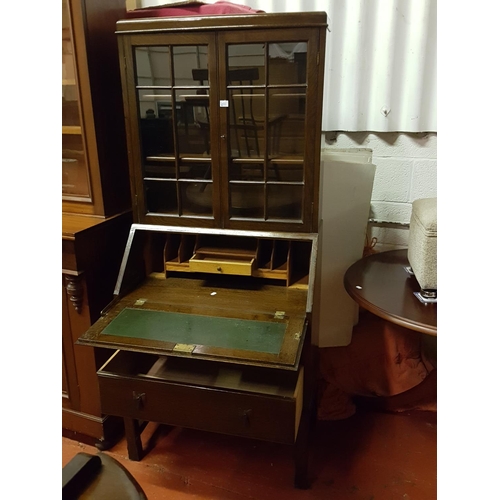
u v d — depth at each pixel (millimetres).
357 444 1665
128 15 1575
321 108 1281
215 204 1440
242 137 1382
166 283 1571
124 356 1482
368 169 1638
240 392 1259
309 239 1387
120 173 1634
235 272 1449
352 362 1828
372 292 1353
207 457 1620
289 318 1334
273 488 1494
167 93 1398
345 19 1628
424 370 1777
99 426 1629
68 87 1516
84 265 1469
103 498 825
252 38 1256
